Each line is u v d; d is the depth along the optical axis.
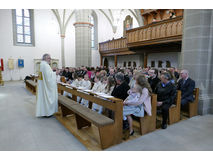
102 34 19.81
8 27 14.91
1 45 14.70
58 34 17.52
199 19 4.62
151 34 9.82
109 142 2.90
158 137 3.31
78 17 13.20
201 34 4.66
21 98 7.25
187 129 3.73
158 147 2.90
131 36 11.35
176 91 3.98
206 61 4.74
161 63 12.96
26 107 5.66
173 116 4.11
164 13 12.95
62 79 8.51
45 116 4.62
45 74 4.26
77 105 3.81
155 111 3.65
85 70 10.22
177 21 8.41
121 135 3.06
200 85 4.81
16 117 4.54
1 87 10.94
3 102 6.42
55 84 4.48
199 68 4.77
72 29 18.30
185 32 5.04
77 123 3.65
